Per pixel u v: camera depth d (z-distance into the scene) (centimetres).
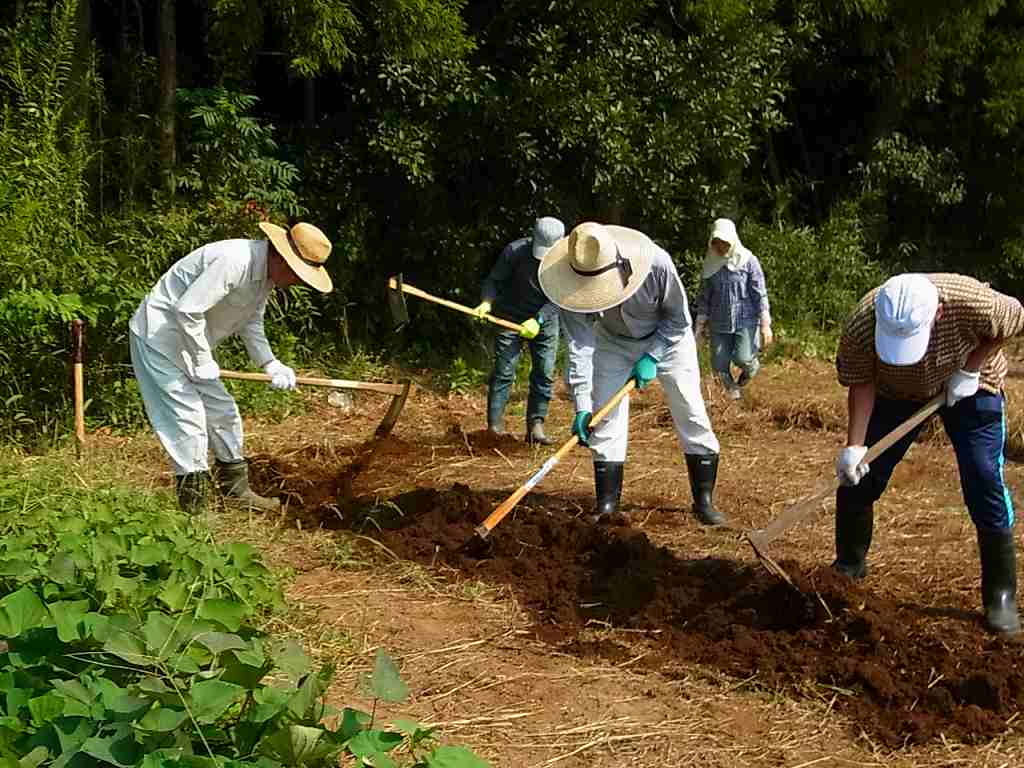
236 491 700
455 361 1172
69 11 930
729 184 1370
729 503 756
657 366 675
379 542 641
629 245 636
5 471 690
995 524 533
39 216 893
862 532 584
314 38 1007
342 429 962
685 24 1330
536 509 686
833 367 1327
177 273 652
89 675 371
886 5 1467
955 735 443
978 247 1766
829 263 1526
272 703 346
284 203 1116
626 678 490
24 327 848
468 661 503
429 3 1080
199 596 469
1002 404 538
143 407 903
